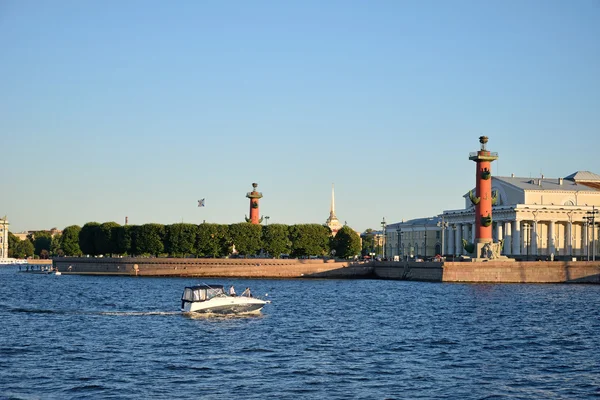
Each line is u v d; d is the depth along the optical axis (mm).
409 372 62250
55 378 59344
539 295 137375
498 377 60688
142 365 64625
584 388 57281
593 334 84625
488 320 97250
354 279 198875
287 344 76062
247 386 56938
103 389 55781
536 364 66188
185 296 103125
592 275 173000
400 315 103438
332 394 54719
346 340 79062
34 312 104812
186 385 57188
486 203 187000
